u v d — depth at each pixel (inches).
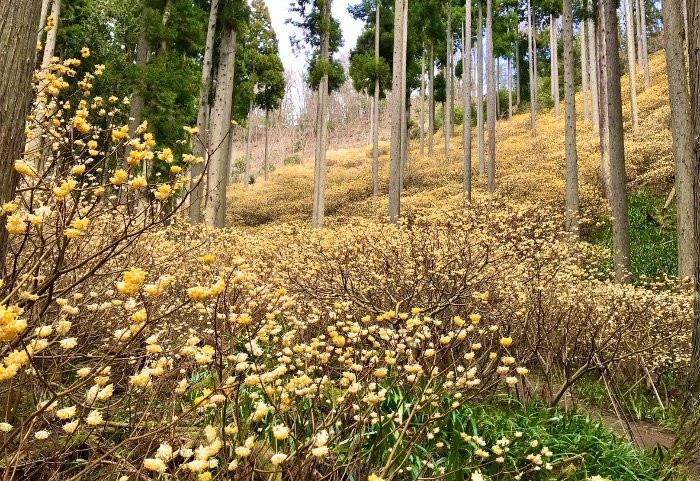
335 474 73.4
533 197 506.9
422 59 1049.5
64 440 72.7
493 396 118.4
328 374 87.4
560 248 224.7
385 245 180.7
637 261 342.3
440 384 95.1
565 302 155.0
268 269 167.2
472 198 527.5
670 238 374.9
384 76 813.9
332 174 1147.9
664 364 162.9
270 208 897.5
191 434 74.0
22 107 66.1
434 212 236.5
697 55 107.6
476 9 924.0
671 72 247.0
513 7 1059.9
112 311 97.1
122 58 571.8
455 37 1095.6
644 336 167.3
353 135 2474.2
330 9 616.1
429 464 76.7
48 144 78.3
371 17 890.1
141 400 75.2
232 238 216.7
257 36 1031.6
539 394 146.6
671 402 168.9
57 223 60.6
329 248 185.0
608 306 164.2
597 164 558.3
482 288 142.1
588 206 457.4
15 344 51.9
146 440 64.4
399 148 418.3
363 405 79.4
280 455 56.6
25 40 66.8
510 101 1144.8
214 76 634.2
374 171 812.6
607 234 412.5
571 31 380.8
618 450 106.4
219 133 417.1
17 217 51.0
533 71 1055.0
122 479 51.4
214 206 389.7
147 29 467.2
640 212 436.5
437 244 172.2
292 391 69.2
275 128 2637.8
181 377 86.9
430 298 144.8
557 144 753.6
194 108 598.5
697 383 100.3
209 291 48.1
